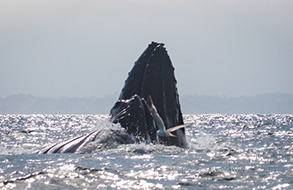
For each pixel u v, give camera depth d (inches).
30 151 2694.4
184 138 2726.4
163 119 2501.2
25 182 1841.8
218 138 5871.1
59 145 2652.6
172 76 2564.0
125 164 2230.6
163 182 1888.5
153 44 2620.6
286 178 2022.6
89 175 1989.4
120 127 2524.6
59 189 1736.0
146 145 2514.8
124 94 2593.5
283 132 7485.2
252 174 2117.4
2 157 2434.8
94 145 2536.9
